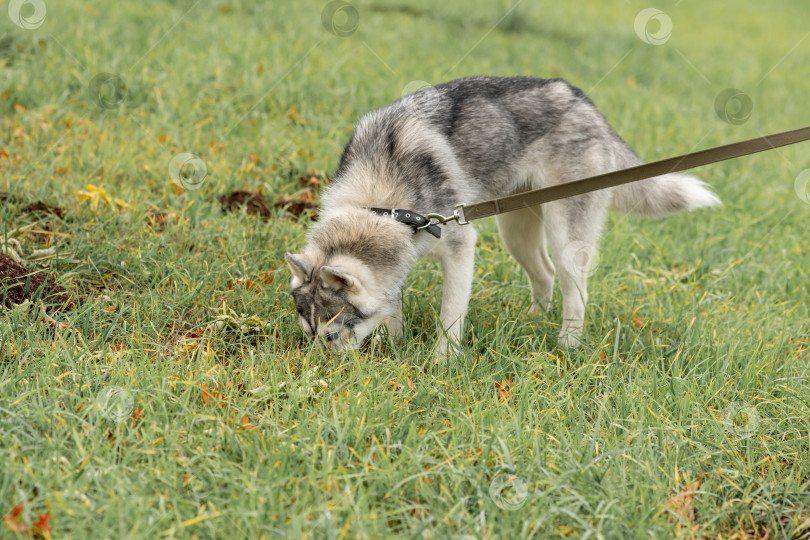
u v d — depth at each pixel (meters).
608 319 4.28
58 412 2.86
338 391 3.30
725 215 6.20
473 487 2.77
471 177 3.94
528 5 12.95
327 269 3.31
